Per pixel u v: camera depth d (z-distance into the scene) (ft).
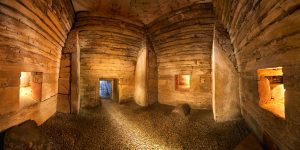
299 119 6.38
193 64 23.97
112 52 26.21
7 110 9.35
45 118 15.71
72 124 16.85
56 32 16.11
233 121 16.93
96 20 21.75
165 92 28.02
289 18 6.02
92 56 25.36
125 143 14.60
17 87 10.28
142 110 25.08
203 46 21.90
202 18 19.24
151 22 24.25
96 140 14.56
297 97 6.41
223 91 17.87
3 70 8.86
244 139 12.06
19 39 10.00
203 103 23.65
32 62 12.09
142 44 27.45
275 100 12.10
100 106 27.25
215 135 15.16
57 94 19.70
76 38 20.79
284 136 7.80
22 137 9.48
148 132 17.12
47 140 11.19
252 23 9.34
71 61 20.61
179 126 18.25
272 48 8.12
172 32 22.57
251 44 10.83
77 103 20.62
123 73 29.45
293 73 6.57
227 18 14.25
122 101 29.45
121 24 23.31
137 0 19.08
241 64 15.61
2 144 8.74
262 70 11.54
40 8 11.27
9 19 8.77
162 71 28.45
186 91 25.21
